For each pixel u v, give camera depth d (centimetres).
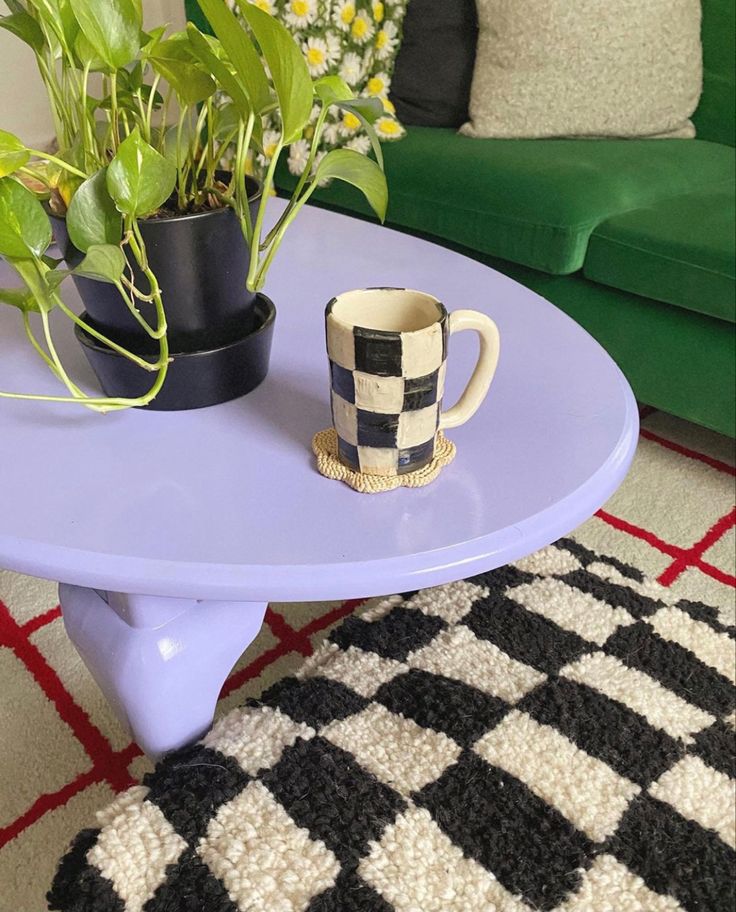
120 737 86
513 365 71
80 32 56
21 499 54
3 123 211
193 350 62
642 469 131
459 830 64
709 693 79
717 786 69
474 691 77
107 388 64
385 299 55
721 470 131
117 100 62
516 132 151
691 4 149
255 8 45
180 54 57
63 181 59
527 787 68
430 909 59
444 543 50
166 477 56
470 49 157
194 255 57
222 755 69
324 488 55
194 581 48
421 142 151
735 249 111
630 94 149
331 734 72
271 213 105
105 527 51
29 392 66
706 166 145
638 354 128
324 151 149
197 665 65
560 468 58
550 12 143
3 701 90
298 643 98
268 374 69
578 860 62
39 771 82
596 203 126
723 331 117
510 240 132
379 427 52
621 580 94
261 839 62
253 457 58
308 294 83
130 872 60
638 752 71
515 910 59
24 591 105
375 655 81
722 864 63
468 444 60
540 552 98
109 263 50
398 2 152
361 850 62
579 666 81
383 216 64
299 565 49
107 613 65
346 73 148
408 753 71
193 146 64
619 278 123
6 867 73
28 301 57
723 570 111
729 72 155
